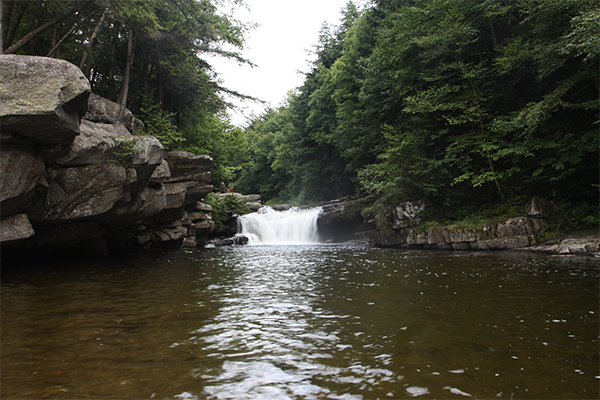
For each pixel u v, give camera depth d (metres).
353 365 3.71
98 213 11.17
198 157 18.67
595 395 3.04
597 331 4.73
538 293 6.93
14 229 8.30
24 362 3.81
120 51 19.84
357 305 6.30
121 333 4.81
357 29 27.08
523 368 3.60
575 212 14.87
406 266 11.30
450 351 4.07
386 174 20.14
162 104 20.86
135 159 11.87
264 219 32.03
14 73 6.96
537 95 17.67
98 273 10.35
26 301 6.69
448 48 17.38
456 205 19.27
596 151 14.88
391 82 20.91
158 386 3.24
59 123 7.64
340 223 28.98
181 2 17.00
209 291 7.64
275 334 4.75
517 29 17.42
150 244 18.55
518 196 16.62
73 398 3.01
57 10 13.71
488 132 16.70
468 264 11.30
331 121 35.09
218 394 3.09
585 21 11.02
